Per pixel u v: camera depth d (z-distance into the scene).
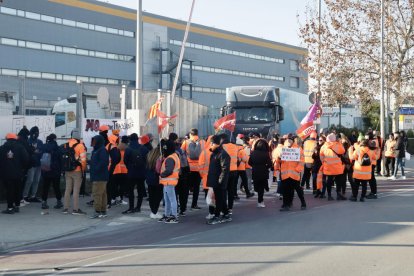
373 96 29.47
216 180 11.80
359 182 15.50
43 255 9.06
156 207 12.73
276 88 24.41
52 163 13.19
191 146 14.38
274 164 16.16
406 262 7.90
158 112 15.47
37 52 46.84
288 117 26.75
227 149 12.82
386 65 28.38
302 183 18.05
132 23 54.62
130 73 54.66
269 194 17.70
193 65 60.12
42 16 47.31
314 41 30.19
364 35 29.22
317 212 13.27
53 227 11.50
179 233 10.81
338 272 7.34
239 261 8.10
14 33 45.16
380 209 13.61
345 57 29.36
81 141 13.23
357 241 9.47
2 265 8.38
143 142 13.59
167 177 12.09
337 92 29.88
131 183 13.45
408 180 22.33
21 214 12.99
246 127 23.25
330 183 15.75
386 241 9.45
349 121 53.25
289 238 9.86
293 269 7.54
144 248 9.36
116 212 13.64
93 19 51.31
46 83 16.53
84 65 50.56
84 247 9.66
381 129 25.08
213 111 29.33
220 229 11.12
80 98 16.48
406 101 29.58
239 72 66.19
